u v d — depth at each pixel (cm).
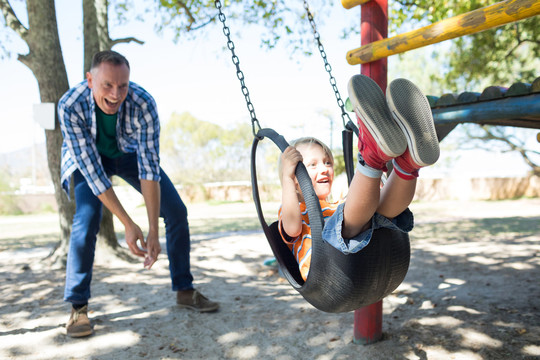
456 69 1485
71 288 323
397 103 141
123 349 305
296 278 215
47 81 603
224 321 357
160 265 620
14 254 769
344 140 211
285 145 191
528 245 695
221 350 301
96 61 271
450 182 2892
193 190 3058
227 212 2086
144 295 448
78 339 324
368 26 282
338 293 175
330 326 335
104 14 651
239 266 613
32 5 595
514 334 304
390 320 345
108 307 406
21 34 605
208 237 977
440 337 304
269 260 610
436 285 453
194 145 3900
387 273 177
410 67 2247
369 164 152
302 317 361
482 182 2858
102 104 283
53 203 2844
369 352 285
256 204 210
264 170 3247
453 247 702
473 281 463
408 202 163
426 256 625
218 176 3878
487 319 336
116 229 1334
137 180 345
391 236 178
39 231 1358
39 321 367
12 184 3228
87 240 323
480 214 1562
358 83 146
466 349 283
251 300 421
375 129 141
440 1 856
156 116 310
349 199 161
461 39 1398
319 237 171
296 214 195
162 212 363
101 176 287
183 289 380
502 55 1336
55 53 607
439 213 1664
